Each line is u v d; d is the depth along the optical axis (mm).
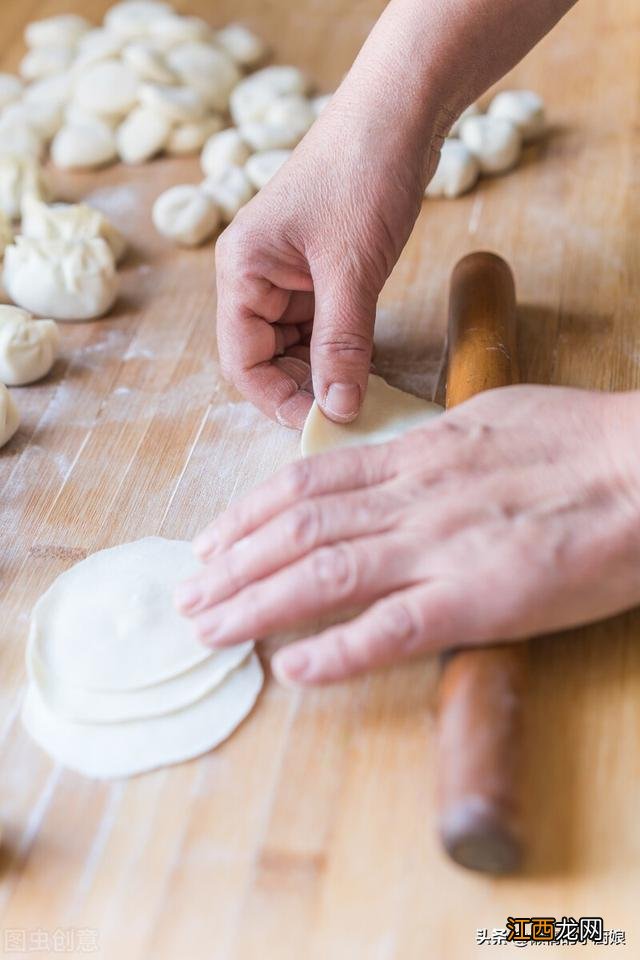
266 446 695
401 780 573
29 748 587
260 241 663
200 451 695
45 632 619
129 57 885
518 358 726
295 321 717
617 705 588
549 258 788
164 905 548
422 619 559
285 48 972
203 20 1003
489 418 603
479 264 724
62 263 760
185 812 568
